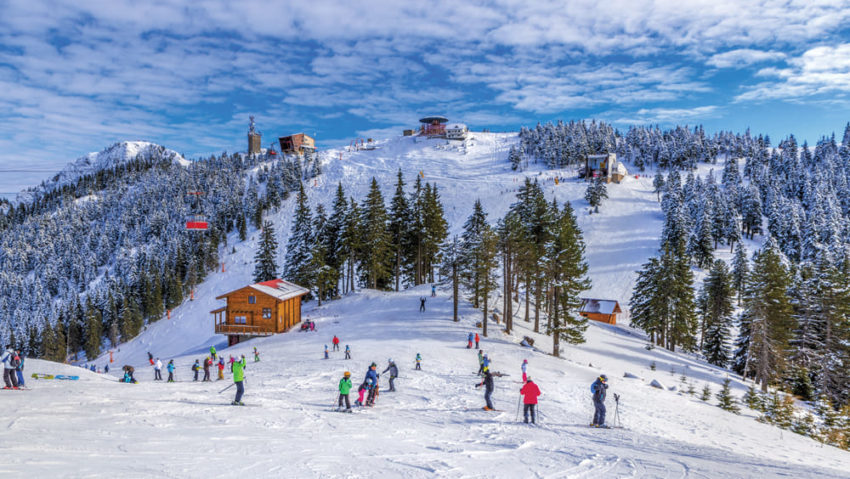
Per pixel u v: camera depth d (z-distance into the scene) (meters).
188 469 8.63
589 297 83.31
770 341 46.44
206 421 13.77
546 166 186.50
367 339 44.00
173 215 158.38
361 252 69.44
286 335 51.34
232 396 19.95
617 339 59.03
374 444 12.23
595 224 116.12
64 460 8.55
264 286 55.84
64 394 17.34
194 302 97.00
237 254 119.81
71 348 92.38
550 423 17.67
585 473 10.30
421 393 23.69
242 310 54.00
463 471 9.99
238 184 171.12
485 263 46.69
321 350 39.97
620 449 13.15
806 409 37.38
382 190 162.00
